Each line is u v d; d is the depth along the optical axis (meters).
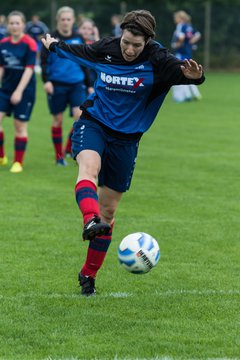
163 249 18.69
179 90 62.88
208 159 33.38
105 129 14.53
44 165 31.45
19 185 26.77
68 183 27.38
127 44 13.94
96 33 38.91
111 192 14.88
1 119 29.73
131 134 14.57
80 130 14.63
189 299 14.67
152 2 99.19
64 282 15.79
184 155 34.50
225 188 26.77
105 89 14.52
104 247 14.72
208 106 58.91
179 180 28.22
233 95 68.81
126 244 14.03
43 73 30.77
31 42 28.59
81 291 14.98
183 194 25.64
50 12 101.44
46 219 21.73
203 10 99.56
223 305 14.31
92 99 14.82
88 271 14.91
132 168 14.88
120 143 14.56
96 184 14.16
